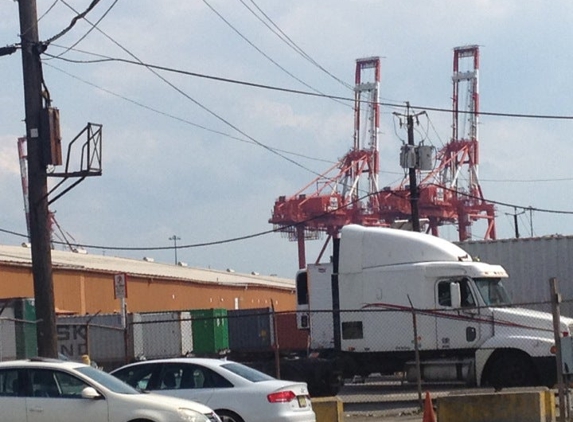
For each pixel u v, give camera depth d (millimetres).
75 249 62688
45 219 20797
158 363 17000
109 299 50469
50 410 14930
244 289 65688
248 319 35188
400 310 22844
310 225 76500
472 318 25234
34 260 20719
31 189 20828
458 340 25312
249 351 31344
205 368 16734
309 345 29438
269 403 16188
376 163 83625
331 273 29953
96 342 36500
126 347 23562
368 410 22875
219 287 61719
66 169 21031
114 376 16422
